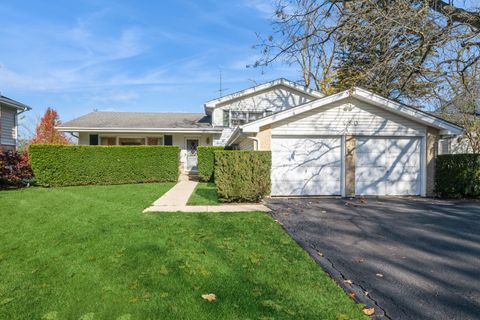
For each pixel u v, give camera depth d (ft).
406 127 35.99
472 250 15.99
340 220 22.67
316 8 34.42
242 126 33.91
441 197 35.12
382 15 30.91
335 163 35.63
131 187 43.83
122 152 50.08
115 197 33.14
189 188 42.65
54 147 45.62
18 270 13.11
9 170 42.68
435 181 35.73
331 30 35.35
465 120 48.16
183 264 13.35
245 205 28.86
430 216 24.22
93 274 12.49
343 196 35.17
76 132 62.69
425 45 32.76
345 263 14.06
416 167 36.29
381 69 36.50
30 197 32.94
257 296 10.55
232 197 29.91
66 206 27.45
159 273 12.45
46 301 10.39
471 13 31.71
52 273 12.72
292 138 35.27
